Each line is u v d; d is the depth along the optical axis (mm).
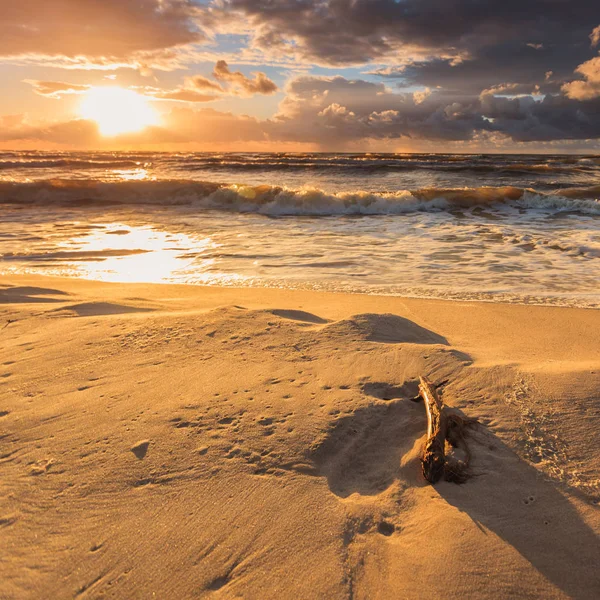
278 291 5707
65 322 3852
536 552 1629
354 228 10617
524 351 3559
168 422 2371
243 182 22250
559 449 2137
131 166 33281
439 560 1604
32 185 15391
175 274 6625
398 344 3301
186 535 1690
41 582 1516
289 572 1556
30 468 2043
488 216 12266
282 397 2611
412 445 2260
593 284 5977
